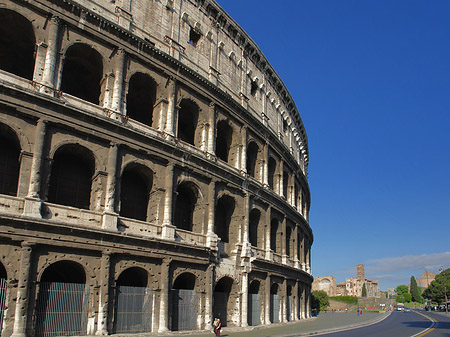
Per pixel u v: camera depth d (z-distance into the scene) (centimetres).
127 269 4269
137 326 3997
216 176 5206
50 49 3809
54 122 3694
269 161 7081
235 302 5319
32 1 3769
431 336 4778
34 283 3347
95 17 4147
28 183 3497
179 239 4569
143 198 4609
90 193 4125
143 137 4312
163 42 4900
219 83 5700
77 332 3544
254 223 6262
